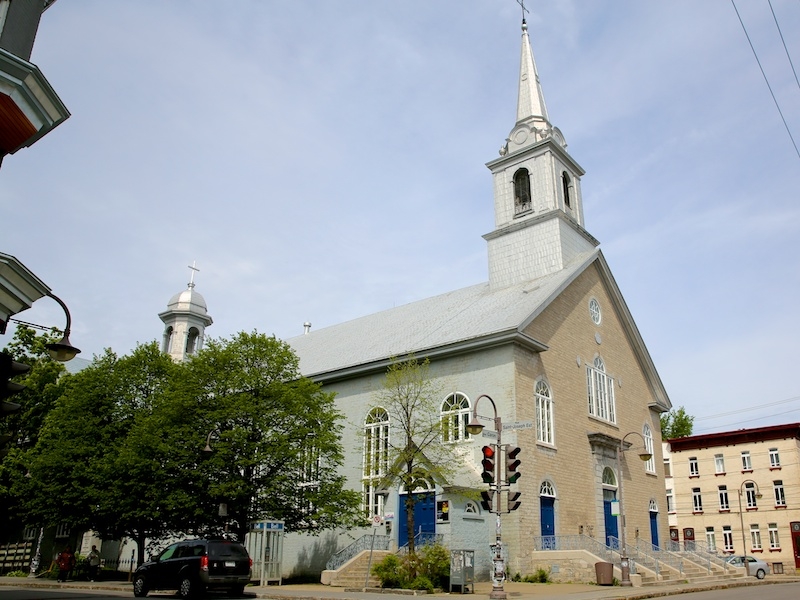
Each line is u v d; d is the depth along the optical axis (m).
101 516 29.66
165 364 33.66
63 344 12.41
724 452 57.25
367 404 33.41
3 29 12.17
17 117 11.54
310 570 32.75
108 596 20.83
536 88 40.84
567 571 25.66
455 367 30.47
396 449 25.89
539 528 27.45
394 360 30.28
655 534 37.41
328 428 28.69
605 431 34.50
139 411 31.67
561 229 36.09
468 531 26.53
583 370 33.97
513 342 28.86
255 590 22.55
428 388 30.25
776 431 54.59
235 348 28.39
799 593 21.89
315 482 30.78
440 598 19.75
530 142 38.94
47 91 11.63
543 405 30.12
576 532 29.80
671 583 26.64
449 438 29.08
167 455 27.22
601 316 37.12
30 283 12.23
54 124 12.17
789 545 51.84
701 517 56.97
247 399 27.08
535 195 37.69
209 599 19.91
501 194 39.25
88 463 31.03
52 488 30.56
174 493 26.20
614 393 36.50
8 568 42.50
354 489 31.97
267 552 26.77
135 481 27.42
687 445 59.38
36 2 13.10
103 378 32.81
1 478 36.16
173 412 27.11
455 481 27.92
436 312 38.16
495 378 28.92
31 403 37.06
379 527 29.70
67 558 31.30
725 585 26.27
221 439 26.61
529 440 28.27
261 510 27.14
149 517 27.89
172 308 52.53
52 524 31.77
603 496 32.47
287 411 27.58
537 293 32.78
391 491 30.22
